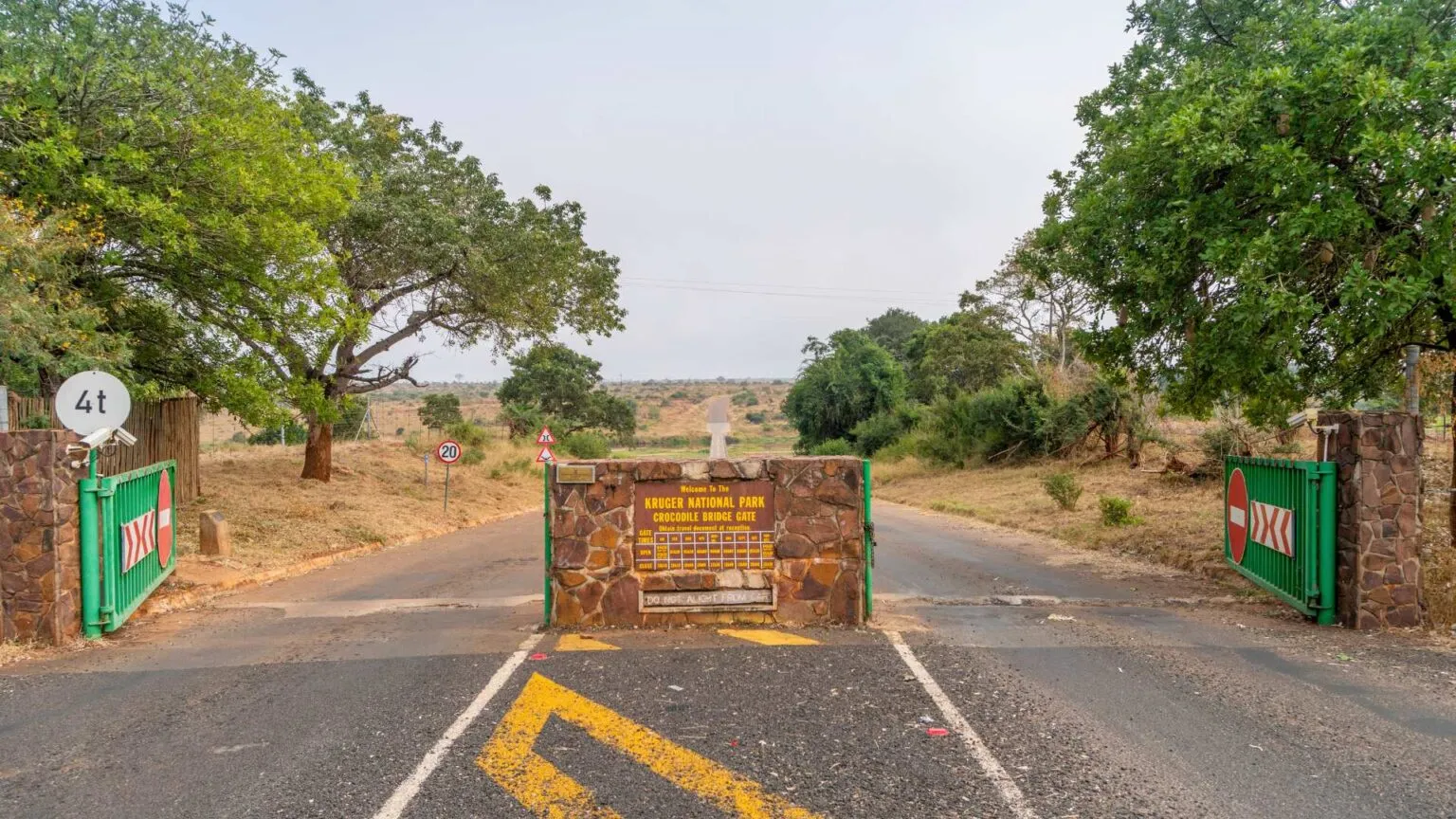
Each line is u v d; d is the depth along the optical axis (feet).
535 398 186.60
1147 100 37.68
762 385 483.10
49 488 25.12
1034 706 19.07
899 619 28.14
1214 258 29.60
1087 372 98.99
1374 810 13.78
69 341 35.47
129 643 25.71
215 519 39.27
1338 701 19.24
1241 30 38.01
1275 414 39.17
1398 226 30.04
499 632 26.61
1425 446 62.08
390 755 16.38
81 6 40.40
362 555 48.55
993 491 88.22
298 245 45.55
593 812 13.85
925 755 16.24
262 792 14.70
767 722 18.04
